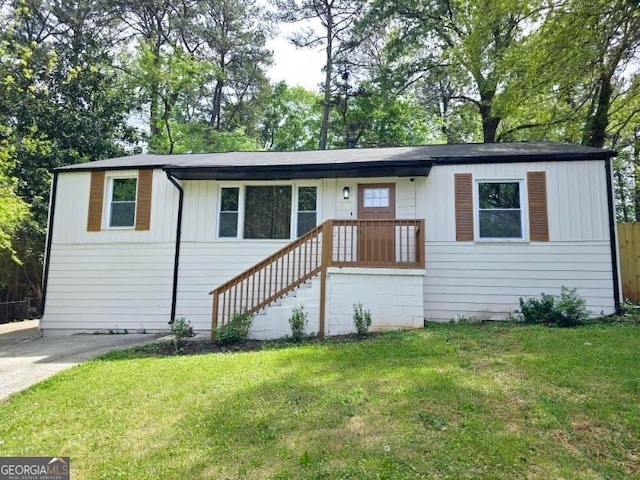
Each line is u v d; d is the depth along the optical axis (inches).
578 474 100.1
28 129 565.0
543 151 330.6
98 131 660.1
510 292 318.3
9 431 145.4
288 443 122.5
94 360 246.7
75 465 119.0
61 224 390.0
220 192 378.6
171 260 373.4
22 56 502.6
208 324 360.5
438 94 789.9
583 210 314.5
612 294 303.6
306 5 828.6
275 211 370.6
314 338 281.4
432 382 163.5
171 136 814.5
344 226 304.0
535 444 113.7
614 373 162.6
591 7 312.5
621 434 117.6
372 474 102.9
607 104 432.8
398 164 320.8
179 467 113.9
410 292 285.0
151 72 746.2
